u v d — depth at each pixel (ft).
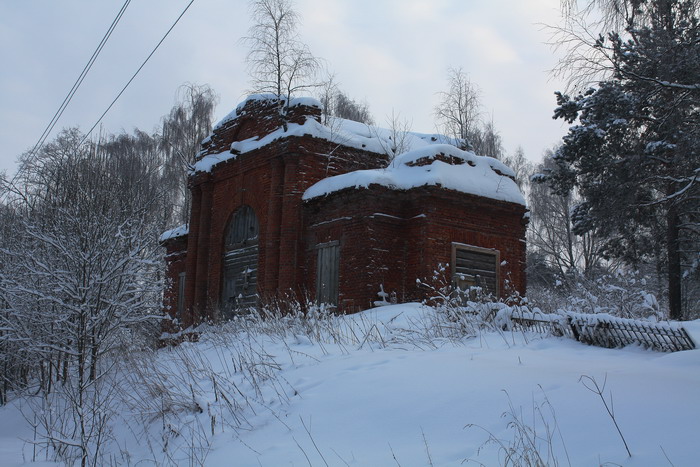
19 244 39.78
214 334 43.57
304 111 61.00
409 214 53.11
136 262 37.58
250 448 20.75
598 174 62.90
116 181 48.34
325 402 23.00
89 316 34.45
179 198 126.62
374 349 31.58
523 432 16.84
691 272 70.44
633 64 32.99
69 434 30.01
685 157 36.78
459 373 22.85
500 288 55.11
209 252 70.54
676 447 14.38
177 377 31.12
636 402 17.54
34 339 37.60
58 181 45.70
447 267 51.98
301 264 57.98
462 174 53.88
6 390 46.03
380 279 51.16
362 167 63.46
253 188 64.85
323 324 37.42
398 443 18.17
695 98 32.55
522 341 32.50
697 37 31.45
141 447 25.77
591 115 63.00
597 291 46.26
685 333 28.43
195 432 24.53
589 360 26.50
